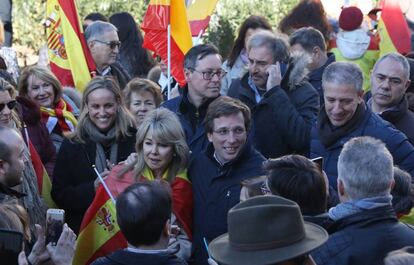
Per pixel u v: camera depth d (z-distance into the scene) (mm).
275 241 4074
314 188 5324
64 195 7309
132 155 6805
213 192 6609
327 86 6848
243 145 6629
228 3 14969
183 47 9047
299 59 7926
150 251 5102
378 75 7605
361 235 5180
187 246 6617
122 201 5113
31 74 8461
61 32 9703
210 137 6680
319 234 4215
